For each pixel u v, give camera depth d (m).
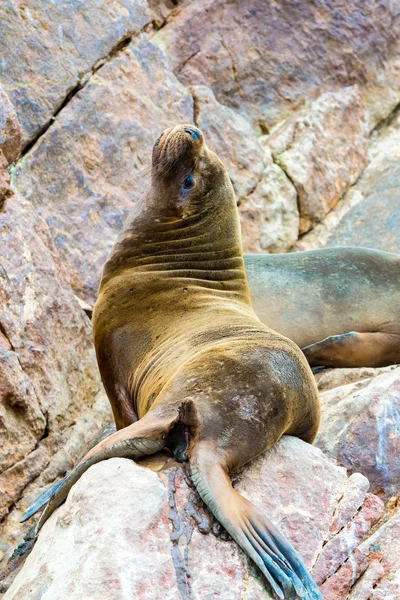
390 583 13.85
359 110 34.97
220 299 18.03
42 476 19.80
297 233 31.55
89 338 23.05
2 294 20.69
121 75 28.64
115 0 29.27
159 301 17.86
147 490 13.35
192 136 18.83
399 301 23.19
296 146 32.59
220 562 12.89
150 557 12.63
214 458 13.72
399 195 32.41
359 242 30.77
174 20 33.09
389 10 35.81
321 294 23.25
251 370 14.80
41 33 27.05
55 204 25.84
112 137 27.55
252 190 30.98
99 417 22.39
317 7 34.62
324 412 19.08
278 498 14.55
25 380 20.00
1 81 25.94
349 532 14.52
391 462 17.97
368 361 22.53
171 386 14.84
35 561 13.31
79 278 25.31
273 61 33.97
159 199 19.14
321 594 12.79
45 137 26.20
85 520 13.08
